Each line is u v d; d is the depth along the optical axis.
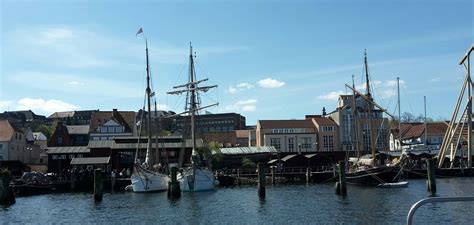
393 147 136.75
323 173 85.06
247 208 47.84
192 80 82.25
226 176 82.12
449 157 101.94
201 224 39.25
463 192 56.84
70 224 40.88
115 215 45.47
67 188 75.88
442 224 34.38
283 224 37.47
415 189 61.97
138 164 69.81
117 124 126.94
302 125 126.94
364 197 53.53
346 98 127.81
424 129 131.50
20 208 51.88
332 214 41.31
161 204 53.12
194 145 80.06
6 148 103.06
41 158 122.25
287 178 87.06
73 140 132.12
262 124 126.50
